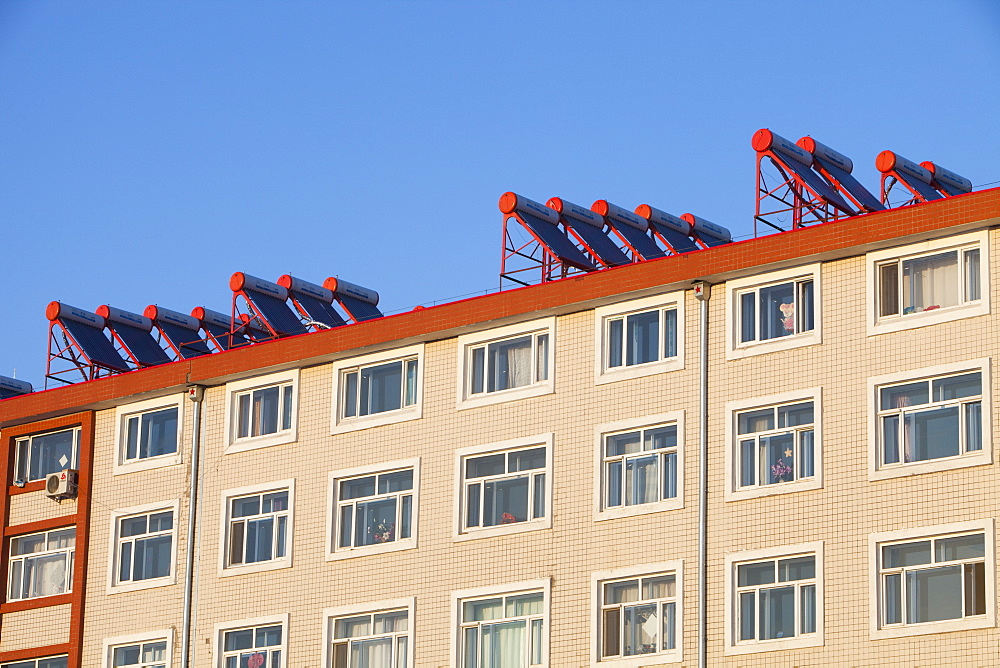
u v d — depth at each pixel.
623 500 48.97
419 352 53.62
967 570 43.41
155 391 57.94
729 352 48.25
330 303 61.12
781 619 45.66
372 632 51.81
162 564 56.44
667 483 48.38
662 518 47.94
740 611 46.28
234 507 55.56
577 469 49.75
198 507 56.09
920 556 44.16
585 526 49.09
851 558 44.91
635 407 49.34
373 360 54.34
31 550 59.56
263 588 53.94
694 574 47.03
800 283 47.91
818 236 47.38
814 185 50.09
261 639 53.59
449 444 52.09
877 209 51.09
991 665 42.38
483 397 51.97
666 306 49.75
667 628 47.22
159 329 62.88
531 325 51.78
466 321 52.59
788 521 46.06
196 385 57.31
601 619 48.19
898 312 46.16
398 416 53.28
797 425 46.84
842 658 44.31
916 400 45.28
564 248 53.22
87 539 58.00
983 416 44.19
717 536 47.00
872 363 46.00
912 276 46.22
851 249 46.88
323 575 53.00
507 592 49.78
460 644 50.12
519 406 51.25
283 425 55.50
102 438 59.09
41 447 60.75
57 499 59.25
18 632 58.34
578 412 50.22
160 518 57.03
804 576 45.59
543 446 50.59
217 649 54.06
